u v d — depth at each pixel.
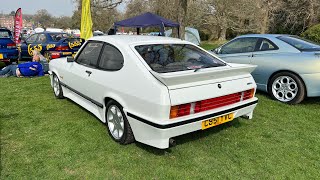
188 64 3.44
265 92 5.89
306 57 4.88
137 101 2.98
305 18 18.12
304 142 3.57
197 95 2.93
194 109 2.95
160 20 10.30
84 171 2.84
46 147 3.33
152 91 2.80
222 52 6.41
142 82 2.94
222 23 29.48
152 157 3.12
